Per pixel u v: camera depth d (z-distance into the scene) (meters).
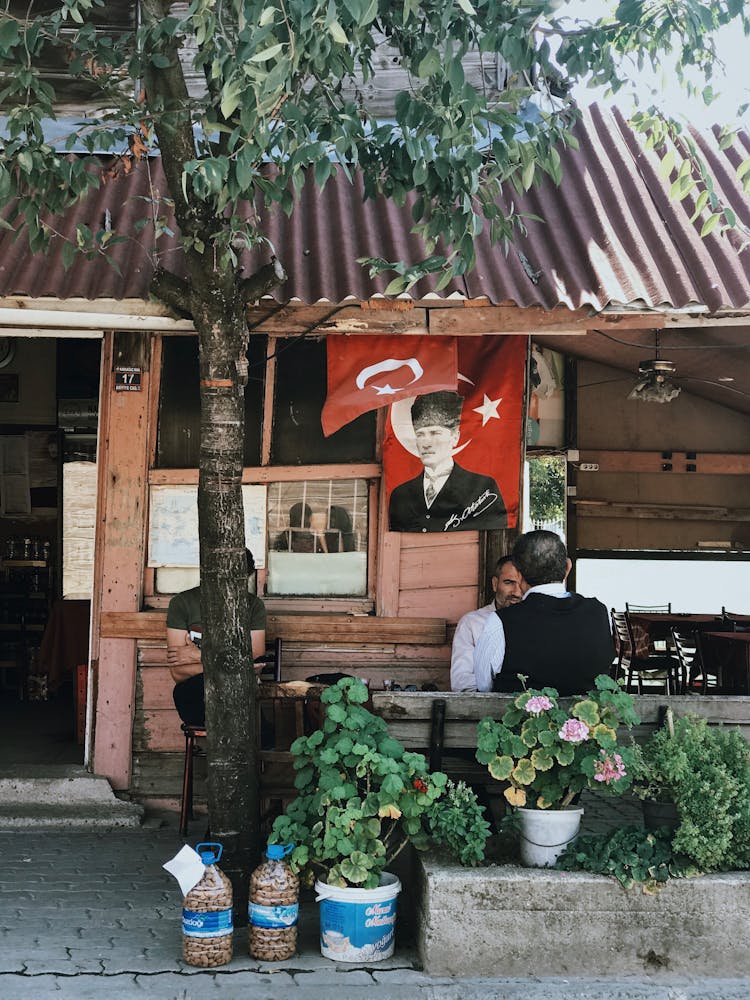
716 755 4.94
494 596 7.10
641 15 5.36
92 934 4.94
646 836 4.85
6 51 4.83
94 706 7.04
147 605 7.09
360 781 5.05
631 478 12.62
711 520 12.67
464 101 4.49
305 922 5.18
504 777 4.84
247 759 5.24
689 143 5.87
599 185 7.52
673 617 11.83
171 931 5.01
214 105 4.82
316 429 7.25
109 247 6.76
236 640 5.26
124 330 7.02
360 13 3.82
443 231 5.05
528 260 6.84
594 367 12.38
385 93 7.90
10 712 10.65
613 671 12.35
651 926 4.61
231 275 5.18
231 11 4.58
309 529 7.23
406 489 7.05
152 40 5.10
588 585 12.61
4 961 4.59
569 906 4.60
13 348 12.35
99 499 7.06
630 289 6.49
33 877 5.75
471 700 5.20
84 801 6.88
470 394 7.03
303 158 4.42
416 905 4.92
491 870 4.69
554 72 5.52
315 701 6.02
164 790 6.96
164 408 7.17
